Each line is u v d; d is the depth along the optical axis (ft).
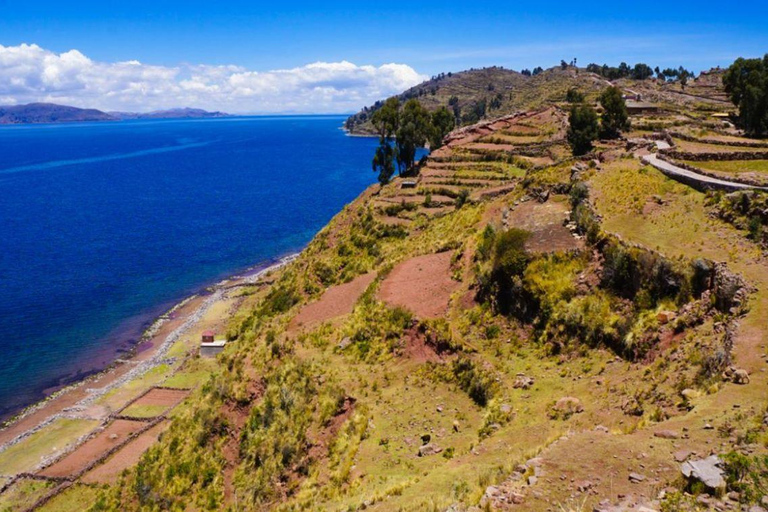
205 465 114.93
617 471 55.47
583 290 104.83
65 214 501.15
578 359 95.09
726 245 98.53
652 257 95.96
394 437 91.91
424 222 230.89
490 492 56.59
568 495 53.11
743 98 235.40
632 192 130.31
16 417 173.47
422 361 113.29
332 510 74.74
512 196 174.29
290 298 214.90
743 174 128.16
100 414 169.89
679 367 76.84
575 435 65.51
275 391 119.34
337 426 102.99
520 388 93.20
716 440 56.03
